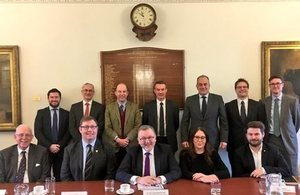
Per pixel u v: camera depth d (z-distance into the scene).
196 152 2.92
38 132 4.06
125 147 3.88
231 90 4.47
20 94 4.41
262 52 4.42
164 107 4.10
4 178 2.88
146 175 2.79
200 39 4.45
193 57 4.46
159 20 4.43
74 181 2.75
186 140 3.97
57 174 4.06
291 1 4.43
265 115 3.92
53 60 4.42
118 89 4.06
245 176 2.96
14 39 4.38
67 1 4.38
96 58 4.44
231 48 4.46
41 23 4.39
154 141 2.82
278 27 4.45
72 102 4.44
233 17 4.45
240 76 4.47
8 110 4.40
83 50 4.43
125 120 4.03
